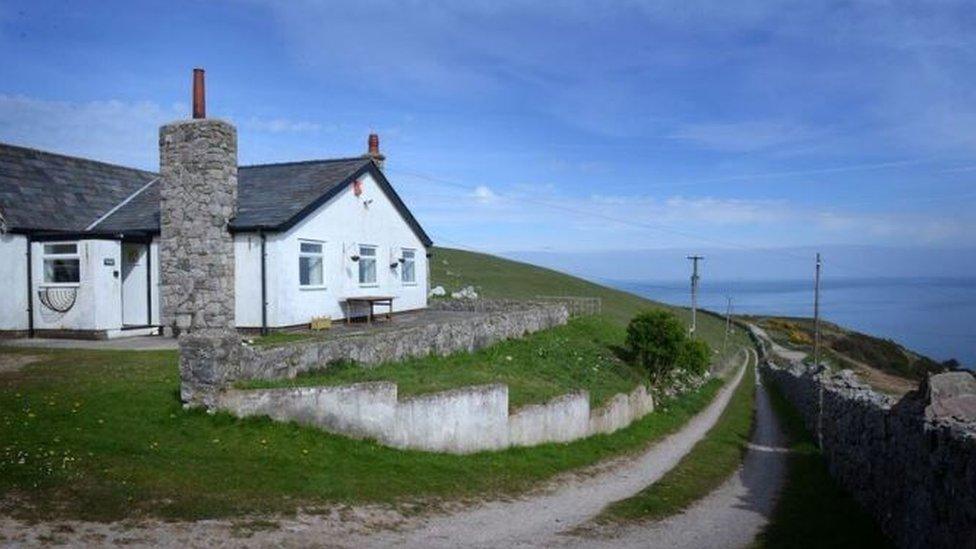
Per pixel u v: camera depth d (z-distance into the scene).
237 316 21.02
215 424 12.07
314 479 10.48
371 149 29.12
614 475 15.02
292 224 21.06
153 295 22.58
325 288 23.00
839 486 15.30
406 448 13.34
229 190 20.61
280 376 13.99
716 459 18.47
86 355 17.09
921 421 9.15
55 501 8.19
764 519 12.01
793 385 35.16
